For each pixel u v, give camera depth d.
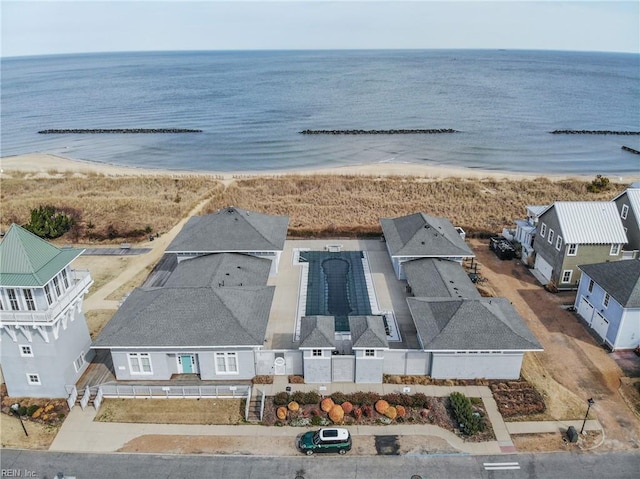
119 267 57.22
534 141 129.25
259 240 51.28
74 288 36.59
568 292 50.91
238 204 79.31
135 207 77.12
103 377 38.50
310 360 36.78
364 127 144.38
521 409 34.81
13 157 116.12
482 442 32.16
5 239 32.75
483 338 36.62
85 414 35.03
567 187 86.56
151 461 30.97
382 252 58.53
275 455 31.30
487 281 53.12
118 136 139.75
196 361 38.41
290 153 116.44
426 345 36.47
